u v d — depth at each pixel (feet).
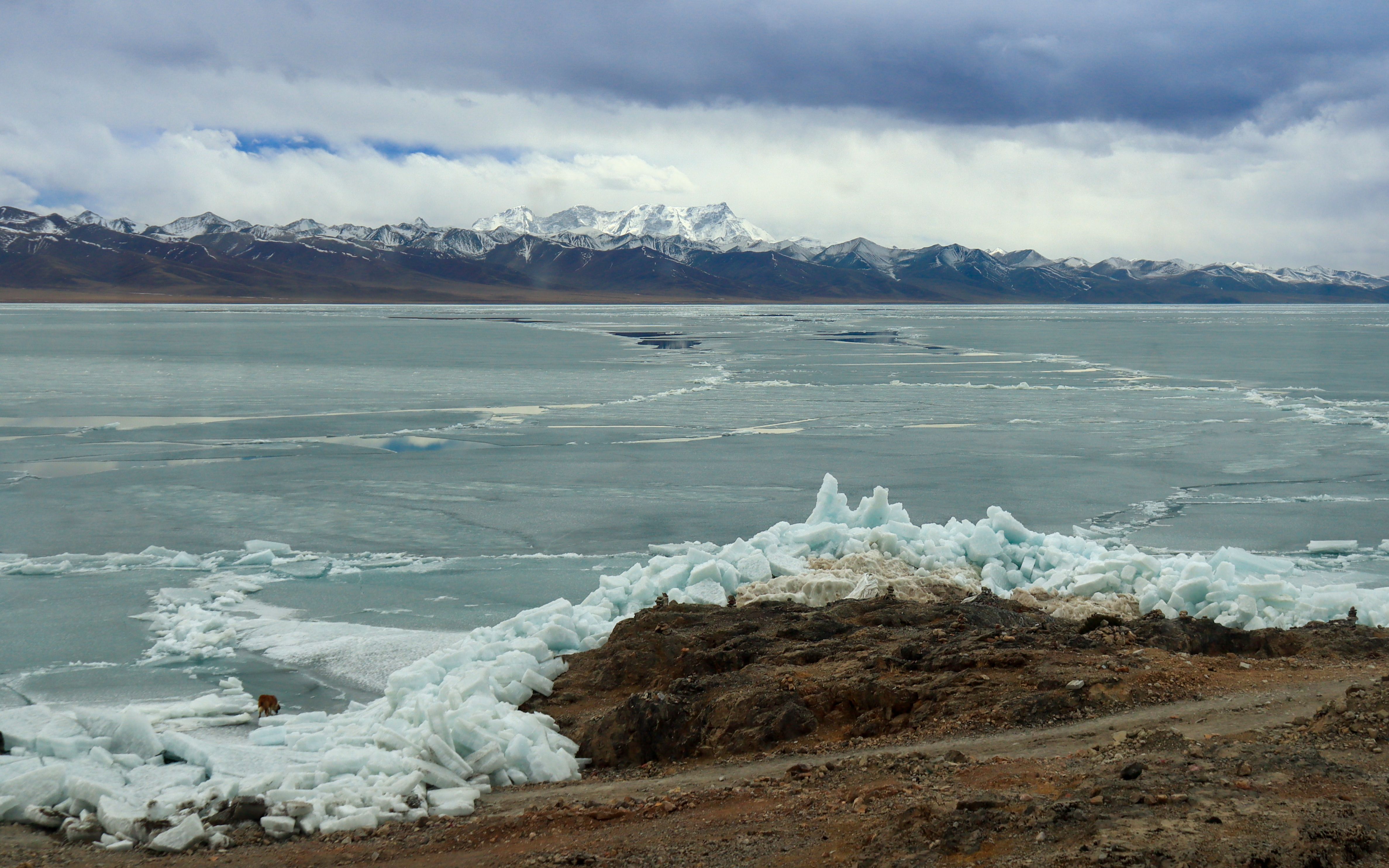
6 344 301.02
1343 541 71.77
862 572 57.52
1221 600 48.91
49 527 79.15
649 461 106.93
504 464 105.19
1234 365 239.09
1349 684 34.06
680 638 44.29
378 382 192.24
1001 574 58.44
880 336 390.42
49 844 28.14
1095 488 92.02
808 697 35.81
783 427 132.87
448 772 31.78
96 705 44.27
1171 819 21.35
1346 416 140.87
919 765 28.60
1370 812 21.20
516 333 395.96
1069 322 595.47
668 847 24.75
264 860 26.40
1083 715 32.50
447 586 62.85
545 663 45.01
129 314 646.74
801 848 23.50
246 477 98.43
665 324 526.57
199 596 60.85
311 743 35.91
